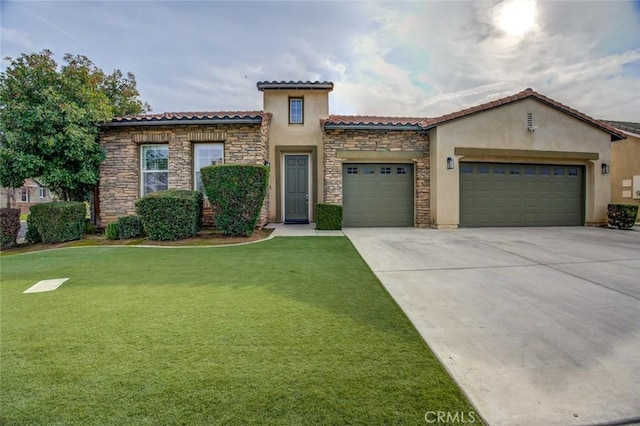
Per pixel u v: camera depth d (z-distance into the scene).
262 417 2.02
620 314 3.71
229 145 11.02
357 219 12.05
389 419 2.02
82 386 2.32
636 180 14.04
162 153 11.31
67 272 5.56
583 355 2.82
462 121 11.49
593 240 8.98
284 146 13.23
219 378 2.42
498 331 3.27
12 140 8.88
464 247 7.82
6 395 2.22
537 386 2.38
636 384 2.41
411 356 2.77
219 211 9.07
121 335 3.13
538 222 12.34
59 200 11.09
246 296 4.27
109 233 9.23
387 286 4.74
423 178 11.94
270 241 8.62
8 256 7.38
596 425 2.01
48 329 3.27
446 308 3.89
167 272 5.51
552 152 12.01
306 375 2.47
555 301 4.13
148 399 2.18
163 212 8.73
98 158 10.29
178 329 3.27
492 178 12.02
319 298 4.21
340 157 11.70
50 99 9.14
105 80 16.88
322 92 13.35
